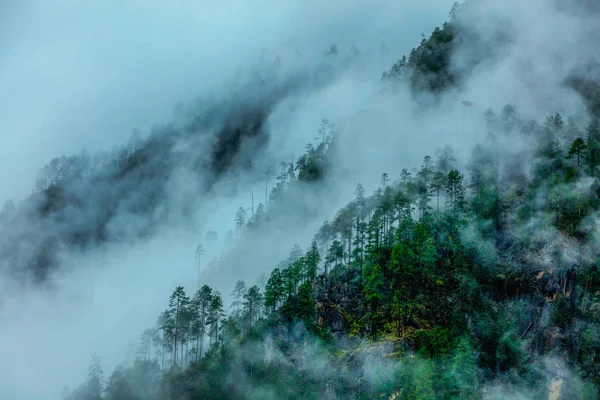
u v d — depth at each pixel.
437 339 102.38
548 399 96.81
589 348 101.00
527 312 110.19
